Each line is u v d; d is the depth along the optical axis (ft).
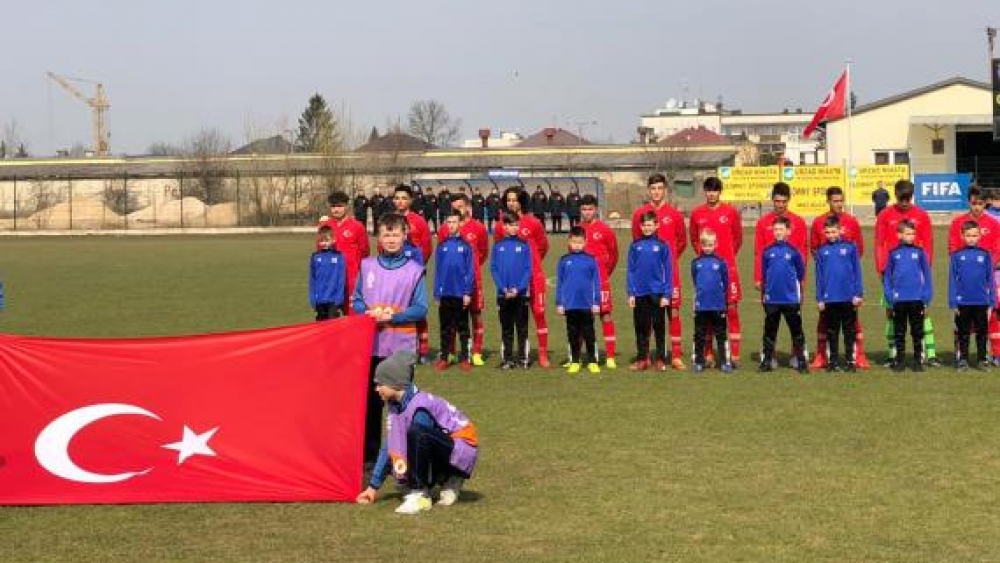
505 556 22.15
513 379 45.14
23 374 27.17
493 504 26.08
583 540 23.13
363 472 28.37
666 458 30.37
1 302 42.01
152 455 27.07
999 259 46.16
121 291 86.38
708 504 25.72
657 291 46.26
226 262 120.67
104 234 211.41
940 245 128.06
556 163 259.60
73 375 27.30
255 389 27.35
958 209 173.47
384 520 24.95
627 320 65.67
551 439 33.09
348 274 48.62
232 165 249.55
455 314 48.24
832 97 162.30
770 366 45.91
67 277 101.14
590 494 26.81
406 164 254.06
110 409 27.17
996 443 31.50
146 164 276.21
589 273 46.26
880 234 46.83
